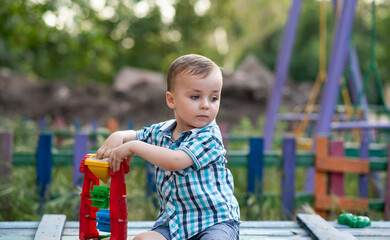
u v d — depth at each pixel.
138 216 3.76
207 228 1.86
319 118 4.84
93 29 7.12
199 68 1.88
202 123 1.92
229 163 3.84
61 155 3.80
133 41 19.16
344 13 4.80
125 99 11.47
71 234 2.29
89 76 18.05
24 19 7.16
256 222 2.59
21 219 3.47
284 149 3.88
